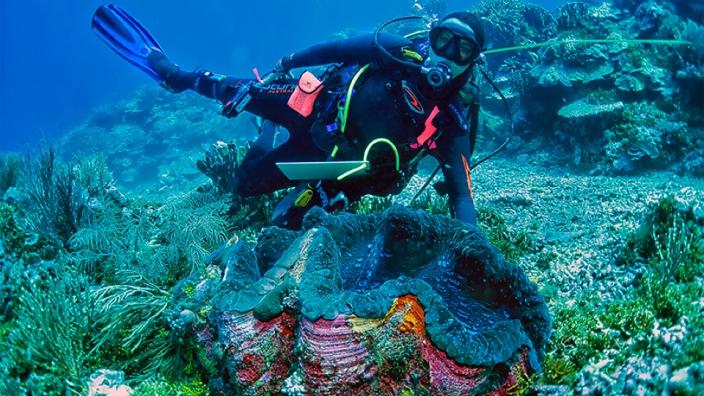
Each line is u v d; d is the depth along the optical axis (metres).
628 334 2.60
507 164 9.89
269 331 2.24
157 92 24.88
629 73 9.49
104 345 3.11
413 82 3.02
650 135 8.69
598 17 10.91
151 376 2.90
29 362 2.88
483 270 2.53
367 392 2.06
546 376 2.28
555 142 9.83
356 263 2.94
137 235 4.37
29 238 4.38
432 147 3.24
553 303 3.24
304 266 2.35
